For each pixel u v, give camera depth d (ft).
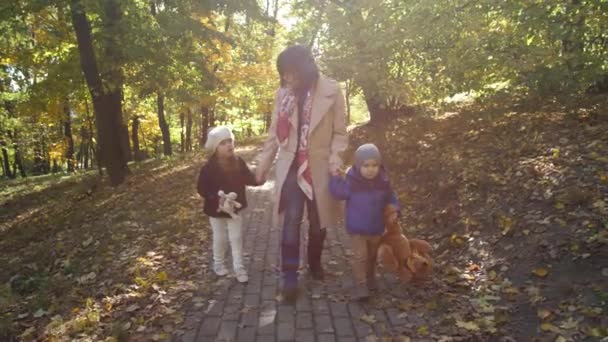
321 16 32.96
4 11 34.32
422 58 29.45
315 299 15.16
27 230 37.22
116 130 43.24
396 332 13.00
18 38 41.47
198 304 15.12
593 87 32.01
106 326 14.37
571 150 22.17
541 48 25.23
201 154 56.95
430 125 37.99
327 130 14.88
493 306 13.92
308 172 14.78
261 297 15.49
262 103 78.95
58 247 26.94
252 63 69.67
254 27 67.87
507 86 29.19
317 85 14.78
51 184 61.26
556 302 13.46
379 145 36.76
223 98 71.41
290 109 14.88
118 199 37.19
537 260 15.58
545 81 25.02
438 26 26.96
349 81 32.45
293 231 14.70
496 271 15.96
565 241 15.80
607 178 18.44
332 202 15.12
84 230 29.60
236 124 88.43
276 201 15.24
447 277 16.15
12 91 66.23
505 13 25.54
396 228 15.52
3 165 123.65
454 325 13.14
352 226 14.55
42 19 41.52
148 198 35.14
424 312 14.06
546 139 24.73
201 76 45.62
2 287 20.57
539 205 18.49
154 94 52.42
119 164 43.60
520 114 31.53
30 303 17.90
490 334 12.55
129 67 41.45
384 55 29.53
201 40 44.70
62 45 44.70
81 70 43.19
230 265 18.67
